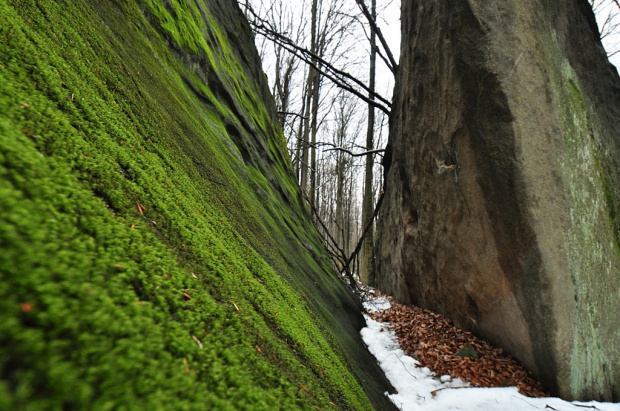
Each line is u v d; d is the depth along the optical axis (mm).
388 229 9281
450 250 5270
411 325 5656
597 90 4664
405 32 6812
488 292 4508
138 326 719
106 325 632
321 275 5328
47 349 495
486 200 4285
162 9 3840
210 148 3205
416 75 5781
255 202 4074
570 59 4438
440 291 5816
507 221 3992
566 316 3629
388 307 7531
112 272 817
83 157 1123
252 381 999
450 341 4867
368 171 12977
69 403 459
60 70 1378
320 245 9664
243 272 1812
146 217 1286
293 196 9406
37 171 813
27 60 1192
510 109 3855
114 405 514
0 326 465
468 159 4520
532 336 3795
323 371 1813
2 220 592
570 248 3787
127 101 1917
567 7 4508
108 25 2387
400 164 6930
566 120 4117
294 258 4262
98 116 1473
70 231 775
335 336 3088
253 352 1169
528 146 3826
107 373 551
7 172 723
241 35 9516
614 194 4398
